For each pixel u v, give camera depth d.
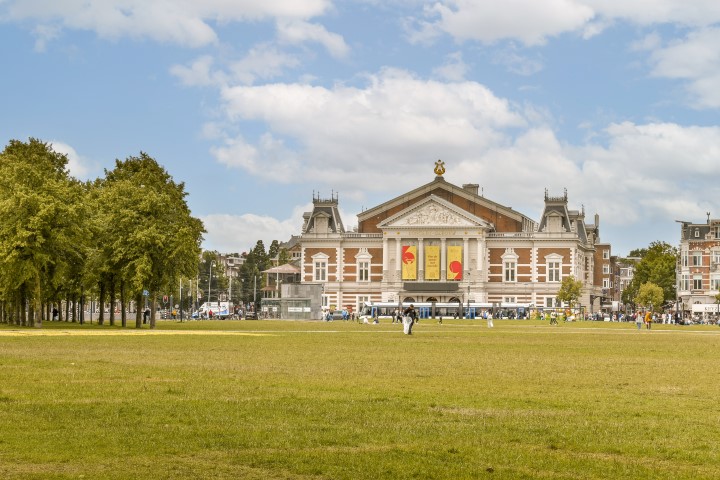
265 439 25.11
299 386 36.06
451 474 21.52
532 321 183.00
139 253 104.12
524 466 22.41
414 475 21.45
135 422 27.38
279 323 148.12
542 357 54.94
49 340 70.38
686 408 31.19
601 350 63.78
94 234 106.31
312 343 69.75
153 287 105.31
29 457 22.81
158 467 21.97
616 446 24.64
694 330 127.19
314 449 24.00
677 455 23.70
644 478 21.38
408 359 51.72
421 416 28.84
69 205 101.62
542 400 32.75
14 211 98.75
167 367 44.00
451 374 42.12
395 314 183.62
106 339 73.19
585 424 27.70
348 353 56.88
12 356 50.72
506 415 29.25
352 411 29.61
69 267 106.38
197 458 22.95
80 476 20.95
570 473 21.78
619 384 38.44
